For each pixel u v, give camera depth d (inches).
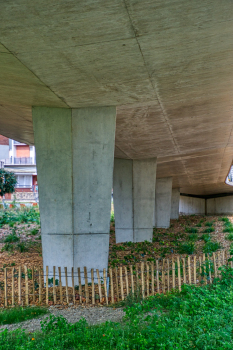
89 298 311.7
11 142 2370.8
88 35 210.8
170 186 1163.9
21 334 219.3
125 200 734.5
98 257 364.2
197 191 1891.0
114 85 301.3
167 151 697.0
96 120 360.2
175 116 446.0
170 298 286.2
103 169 360.5
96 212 361.7
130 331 216.2
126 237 730.2
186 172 1125.1
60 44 218.7
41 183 360.2
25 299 305.3
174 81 311.4
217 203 2049.7
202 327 215.9
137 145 603.5
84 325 229.6
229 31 223.5
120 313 268.8
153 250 614.2
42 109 358.6
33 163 2362.2
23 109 378.3
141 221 732.0
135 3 183.3
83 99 331.3
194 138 615.8
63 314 270.4
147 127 487.5
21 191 2278.5
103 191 361.4
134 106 374.6
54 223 361.7
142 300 293.9
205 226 1055.6
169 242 721.0
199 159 901.8
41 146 359.3
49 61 241.6
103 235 363.6
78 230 362.0
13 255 533.6
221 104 420.5
